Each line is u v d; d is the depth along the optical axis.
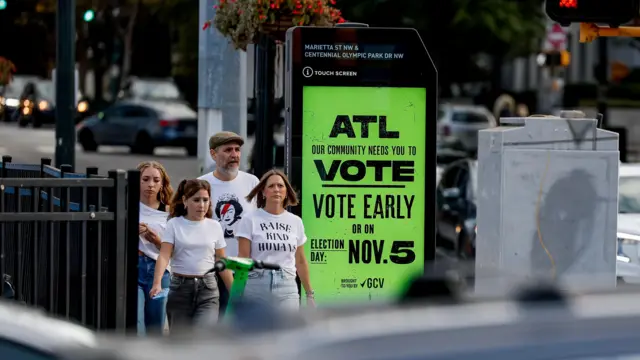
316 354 4.35
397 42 13.11
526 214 13.62
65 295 10.82
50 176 13.13
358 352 4.32
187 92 58.81
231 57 18.67
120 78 69.44
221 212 13.47
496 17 43.78
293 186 13.13
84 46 67.94
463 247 23.09
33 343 5.48
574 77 68.69
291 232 12.28
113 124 49.94
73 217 10.36
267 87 18.11
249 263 10.65
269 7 15.99
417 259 13.32
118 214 10.54
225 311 12.19
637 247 18.20
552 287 5.07
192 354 4.86
